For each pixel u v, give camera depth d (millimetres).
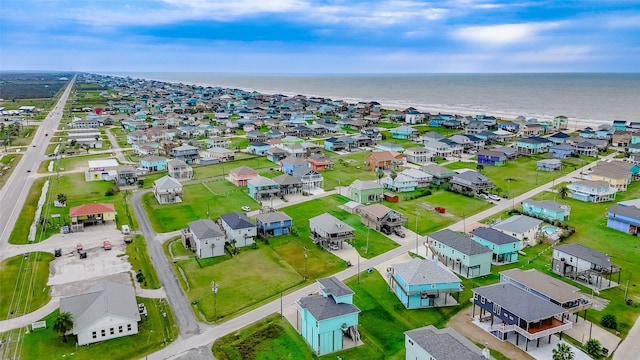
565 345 51469
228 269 79688
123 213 108938
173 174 141875
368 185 117875
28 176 144250
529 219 92562
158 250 87875
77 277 76250
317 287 73000
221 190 128625
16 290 71688
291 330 61219
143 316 64500
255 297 70062
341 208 112562
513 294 61031
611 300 68750
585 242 91375
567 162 162500
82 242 91062
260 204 115500
